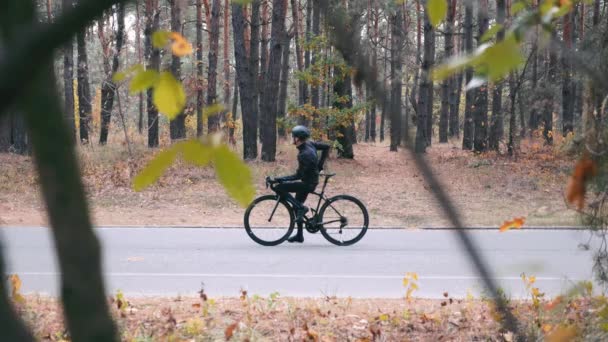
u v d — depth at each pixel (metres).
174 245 11.04
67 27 0.50
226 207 15.83
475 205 16.06
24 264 9.12
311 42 22.11
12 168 19.59
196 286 7.95
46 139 0.59
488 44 0.90
